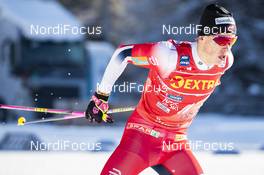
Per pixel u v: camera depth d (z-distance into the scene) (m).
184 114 10.02
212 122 45.47
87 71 49.91
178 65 9.45
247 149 25.14
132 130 10.16
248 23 61.00
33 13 48.59
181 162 10.02
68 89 48.91
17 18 46.84
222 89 60.34
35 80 48.00
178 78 9.55
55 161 20.03
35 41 47.25
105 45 58.12
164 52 9.45
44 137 27.69
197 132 35.09
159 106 9.94
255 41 61.31
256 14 60.84
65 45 48.47
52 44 47.88
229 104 58.31
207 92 9.84
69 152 22.45
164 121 10.04
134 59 9.83
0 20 46.53
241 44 60.91
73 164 19.42
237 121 46.84
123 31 80.94
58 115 39.03
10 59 47.00
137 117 10.22
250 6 60.38
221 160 20.78
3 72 47.03
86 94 49.91
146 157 9.91
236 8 60.59
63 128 34.56
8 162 19.75
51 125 36.84
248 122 44.81
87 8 86.56
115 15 82.81
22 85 47.53
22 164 19.42
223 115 56.12
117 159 9.79
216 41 9.27
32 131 30.98
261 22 60.94
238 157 21.50
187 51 9.46
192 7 62.66
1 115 47.38
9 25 46.59
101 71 51.88
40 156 21.31
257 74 61.31
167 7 72.50
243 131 35.72
